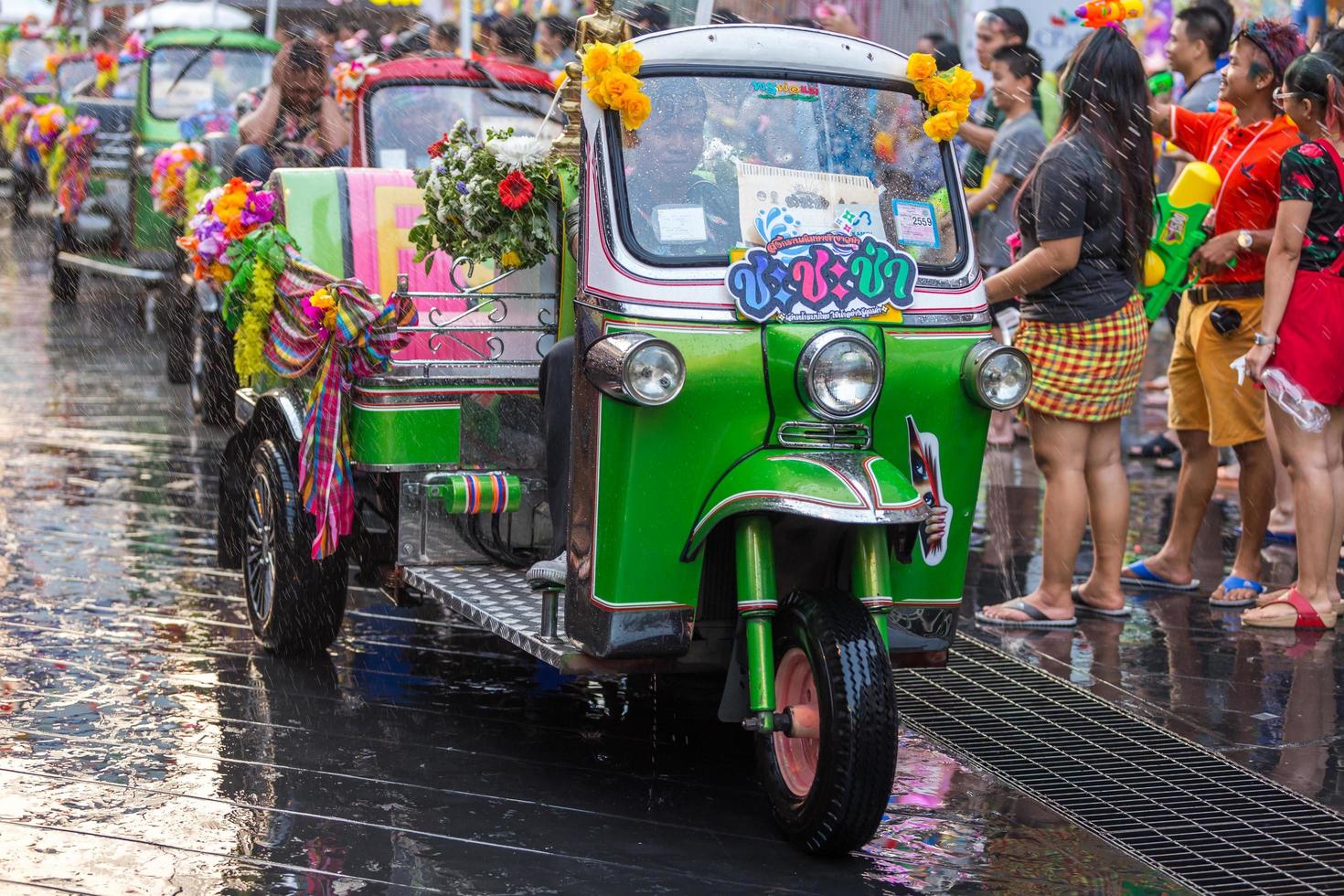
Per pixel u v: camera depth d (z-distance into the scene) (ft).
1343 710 15.92
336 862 12.10
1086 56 17.35
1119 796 13.83
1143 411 31.55
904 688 16.60
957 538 13.32
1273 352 17.48
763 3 32.96
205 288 28.99
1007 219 24.93
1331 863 12.53
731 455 12.41
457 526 15.72
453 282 15.90
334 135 28.40
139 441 28.27
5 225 61.62
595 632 12.69
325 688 16.26
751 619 12.26
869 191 13.38
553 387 13.85
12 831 12.53
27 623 18.06
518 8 37.68
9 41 57.21
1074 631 18.54
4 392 32.37
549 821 13.02
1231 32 23.59
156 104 38.70
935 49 28.30
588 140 12.95
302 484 15.60
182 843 12.40
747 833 12.89
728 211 12.93
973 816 13.35
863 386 12.29
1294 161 17.03
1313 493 18.30
